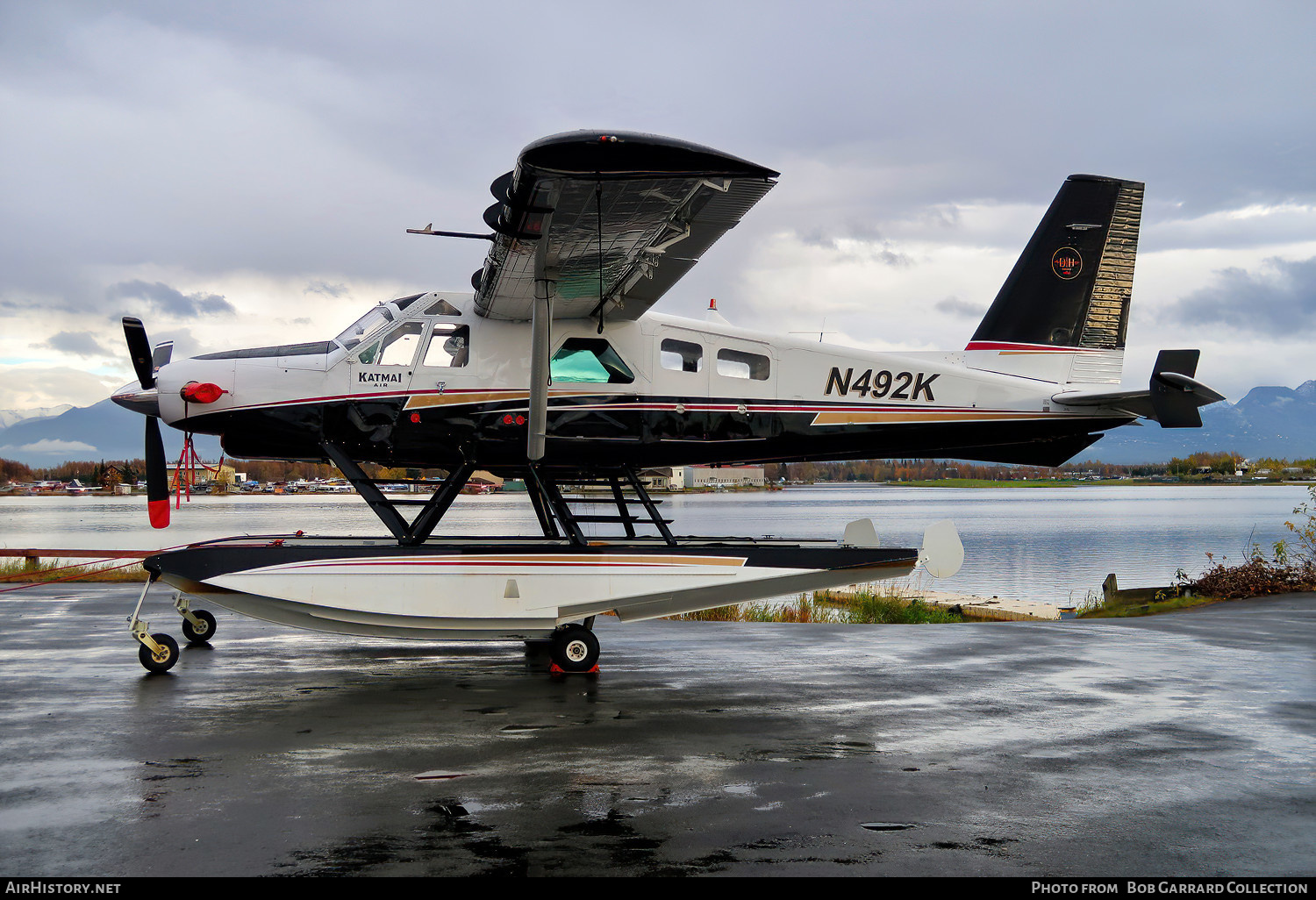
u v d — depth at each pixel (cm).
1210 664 676
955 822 337
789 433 756
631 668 664
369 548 646
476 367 698
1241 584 1139
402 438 690
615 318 723
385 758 416
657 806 352
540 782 380
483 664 675
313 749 431
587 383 715
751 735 463
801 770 401
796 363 760
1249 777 395
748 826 330
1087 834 326
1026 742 452
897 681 613
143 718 492
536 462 677
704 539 741
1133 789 378
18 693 556
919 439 789
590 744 444
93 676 610
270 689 577
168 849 305
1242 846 316
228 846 307
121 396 689
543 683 602
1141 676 629
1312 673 641
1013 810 351
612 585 638
